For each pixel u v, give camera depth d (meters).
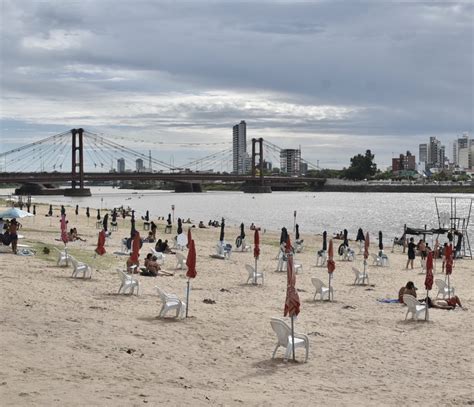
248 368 14.88
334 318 21.91
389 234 90.00
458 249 51.28
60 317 18.50
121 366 13.80
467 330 20.41
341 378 14.48
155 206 162.75
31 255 33.31
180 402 11.39
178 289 26.39
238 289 27.78
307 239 64.81
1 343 14.72
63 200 187.88
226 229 77.00
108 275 28.55
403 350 17.50
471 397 13.16
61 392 11.25
